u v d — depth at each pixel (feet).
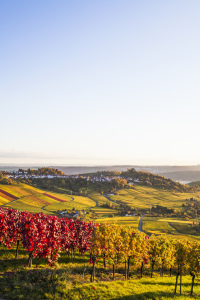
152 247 130.00
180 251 94.94
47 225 112.57
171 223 545.44
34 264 108.58
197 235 453.99
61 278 85.76
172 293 90.48
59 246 119.03
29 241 98.27
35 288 75.56
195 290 104.37
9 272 90.74
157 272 146.51
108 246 106.11
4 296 69.56
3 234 117.19
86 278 97.40
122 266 138.92
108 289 82.84
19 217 127.65
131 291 84.84
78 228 139.03
